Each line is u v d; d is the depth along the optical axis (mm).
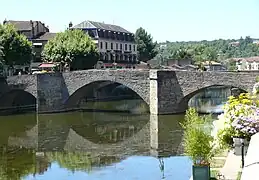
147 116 65375
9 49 82250
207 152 21281
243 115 22078
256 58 179000
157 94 64000
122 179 31719
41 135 53094
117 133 53000
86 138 50531
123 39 130000
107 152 42281
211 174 22422
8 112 73625
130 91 105250
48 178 32938
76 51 92688
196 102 88250
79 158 39969
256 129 21359
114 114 69750
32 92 71562
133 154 40625
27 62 87250
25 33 114312
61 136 52188
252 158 11367
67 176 33344
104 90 99000
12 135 53406
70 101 73438
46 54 95000
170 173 32531
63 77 72125
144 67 127062
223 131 22594
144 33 151750
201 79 62188
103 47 120875
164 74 63906
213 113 64312
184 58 144875
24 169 36156
